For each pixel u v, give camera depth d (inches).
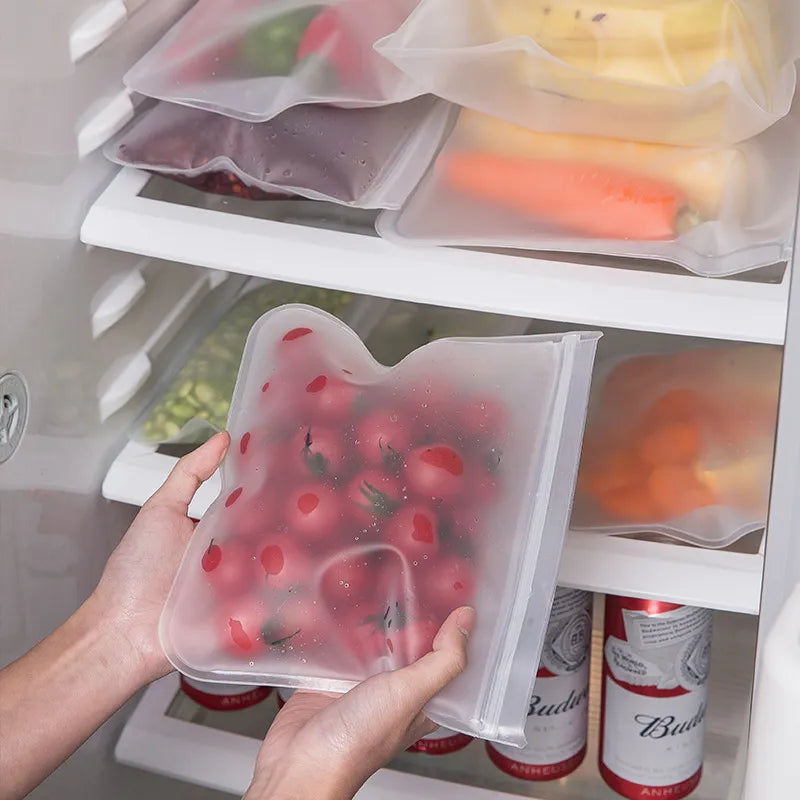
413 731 35.1
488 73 39.4
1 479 40.6
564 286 39.0
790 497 37.5
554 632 48.0
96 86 42.1
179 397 49.7
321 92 41.5
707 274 38.3
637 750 48.8
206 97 41.9
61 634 38.4
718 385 48.9
